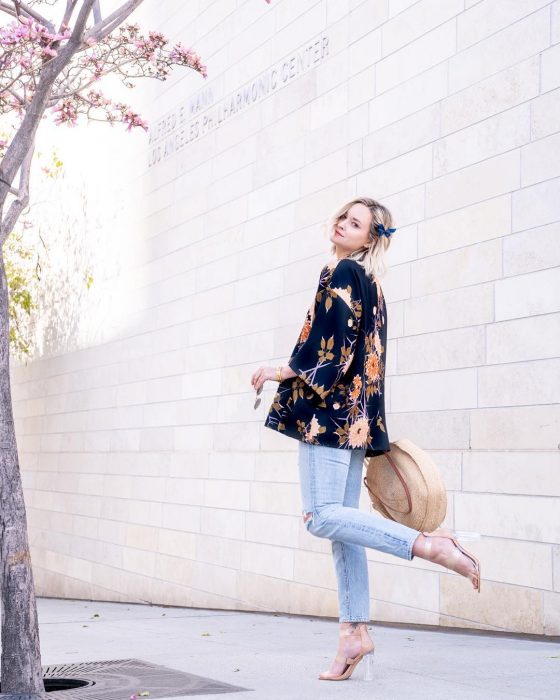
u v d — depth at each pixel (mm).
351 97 6801
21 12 4516
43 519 11820
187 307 8836
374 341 3328
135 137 10258
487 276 5438
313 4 7355
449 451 5539
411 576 5727
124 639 5191
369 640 3301
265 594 7219
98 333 10711
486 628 5145
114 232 10523
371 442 3227
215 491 8039
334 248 3520
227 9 8641
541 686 3160
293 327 7195
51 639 5219
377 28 6590
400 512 3229
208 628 5895
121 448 9867
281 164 7578
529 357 5082
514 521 5035
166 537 8789
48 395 12039
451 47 5891
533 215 5168
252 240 7883
